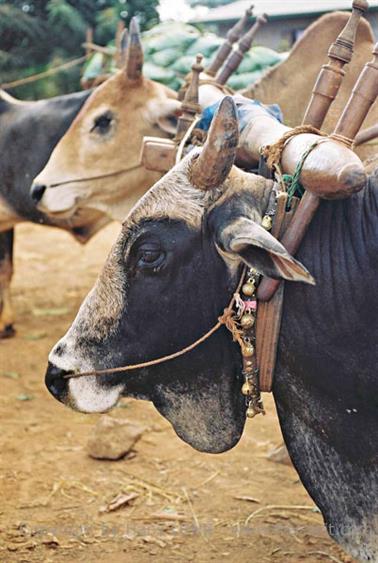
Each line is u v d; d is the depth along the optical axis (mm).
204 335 2402
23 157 5586
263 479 4125
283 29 8047
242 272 2328
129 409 5066
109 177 4672
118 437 4348
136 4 14773
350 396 2350
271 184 2342
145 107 4594
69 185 4645
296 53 4281
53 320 6977
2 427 4727
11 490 3969
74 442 4555
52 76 14086
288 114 4277
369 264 2295
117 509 3807
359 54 3855
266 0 8219
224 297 2369
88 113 4625
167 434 4680
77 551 3439
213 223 2289
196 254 2340
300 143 2312
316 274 2322
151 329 2410
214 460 4328
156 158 3195
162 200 2340
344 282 2307
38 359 5965
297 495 3957
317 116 2504
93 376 2449
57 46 14742
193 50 5559
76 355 2441
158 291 2377
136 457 4352
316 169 2207
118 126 4613
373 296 2289
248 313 2334
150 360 2441
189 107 3279
